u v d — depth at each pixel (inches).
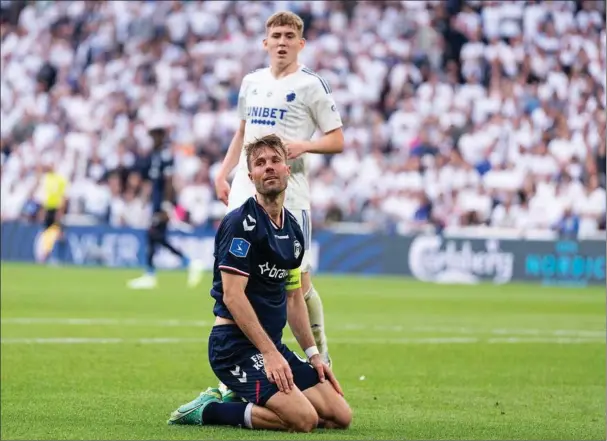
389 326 1454.2
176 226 2770.7
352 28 3312.0
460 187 2783.0
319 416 657.6
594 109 3041.3
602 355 1164.5
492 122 2967.5
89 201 2970.0
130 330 1314.0
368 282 2405.3
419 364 1067.9
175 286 2116.1
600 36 3216.0
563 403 825.5
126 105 3253.0
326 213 2775.6
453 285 2389.3
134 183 2918.3
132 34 3457.2
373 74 3196.4
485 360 1106.7
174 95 3203.7
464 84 3174.2
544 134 2940.5
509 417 746.8
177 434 620.4
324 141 802.8
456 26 3270.2
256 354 645.3
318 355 673.0
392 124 3041.3
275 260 645.9
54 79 3472.0
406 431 667.4
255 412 639.1
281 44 807.7
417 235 2588.6
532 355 1154.7
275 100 811.4
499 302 1920.5
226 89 3248.0
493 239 2541.8
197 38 3400.6
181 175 2915.8
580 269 2488.9
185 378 929.5
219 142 3051.2
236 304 634.2
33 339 1195.9
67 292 1903.3
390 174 2851.9
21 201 3139.8
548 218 2701.8
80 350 1108.5
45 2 3585.1
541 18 3225.9
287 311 680.4
